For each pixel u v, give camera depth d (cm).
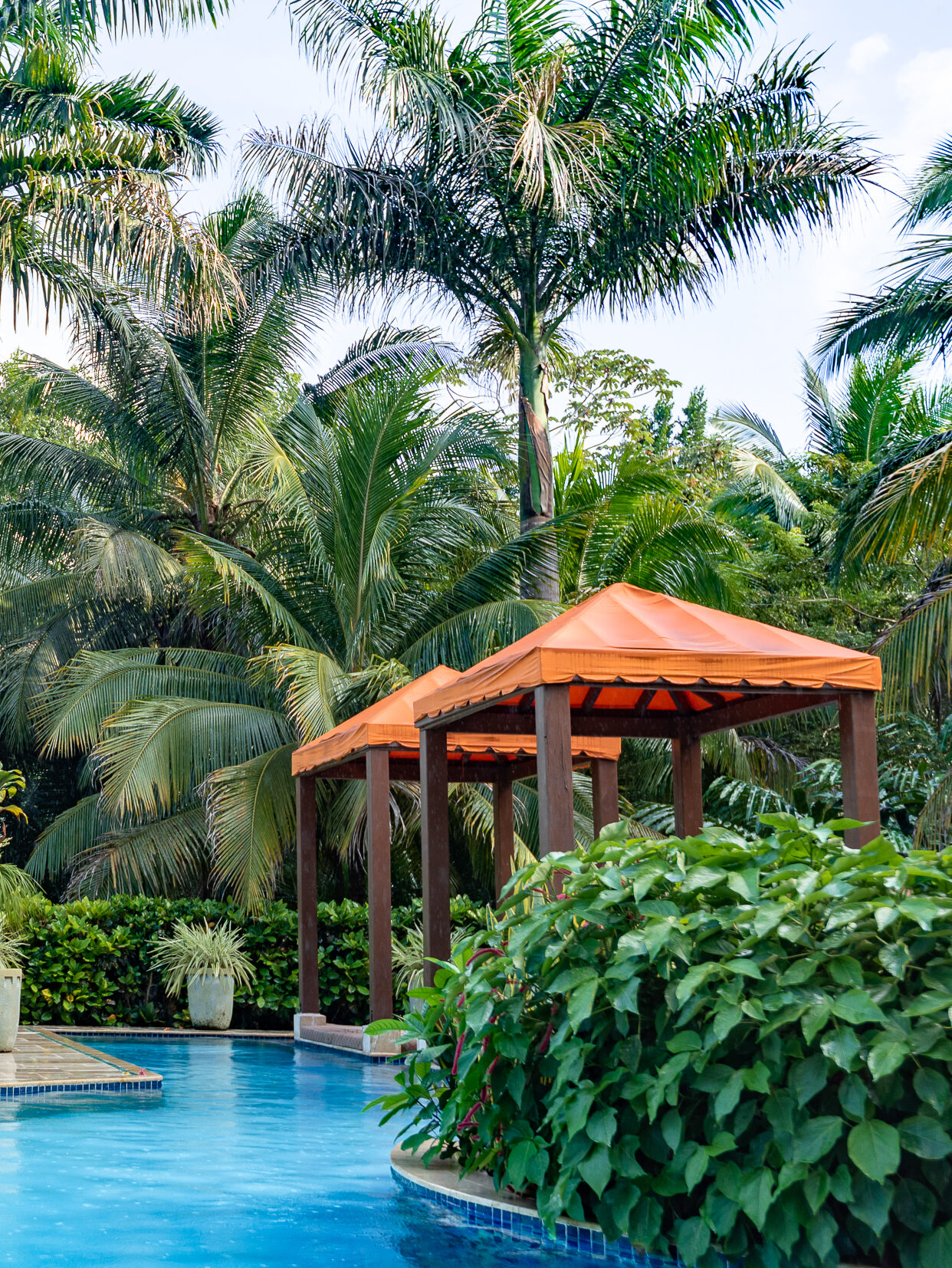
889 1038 299
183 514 1959
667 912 345
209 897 1619
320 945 1317
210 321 1308
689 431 3922
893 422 2562
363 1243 383
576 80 1548
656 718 868
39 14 1182
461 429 1617
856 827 355
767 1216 310
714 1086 323
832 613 2014
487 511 1795
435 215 1542
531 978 392
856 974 314
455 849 1623
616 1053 352
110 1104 707
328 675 1354
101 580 1584
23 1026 1234
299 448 1614
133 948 1304
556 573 1539
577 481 1888
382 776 1005
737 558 1727
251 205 1975
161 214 1202
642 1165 357
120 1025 1280
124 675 1577
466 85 1590
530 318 1611
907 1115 314
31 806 2039
